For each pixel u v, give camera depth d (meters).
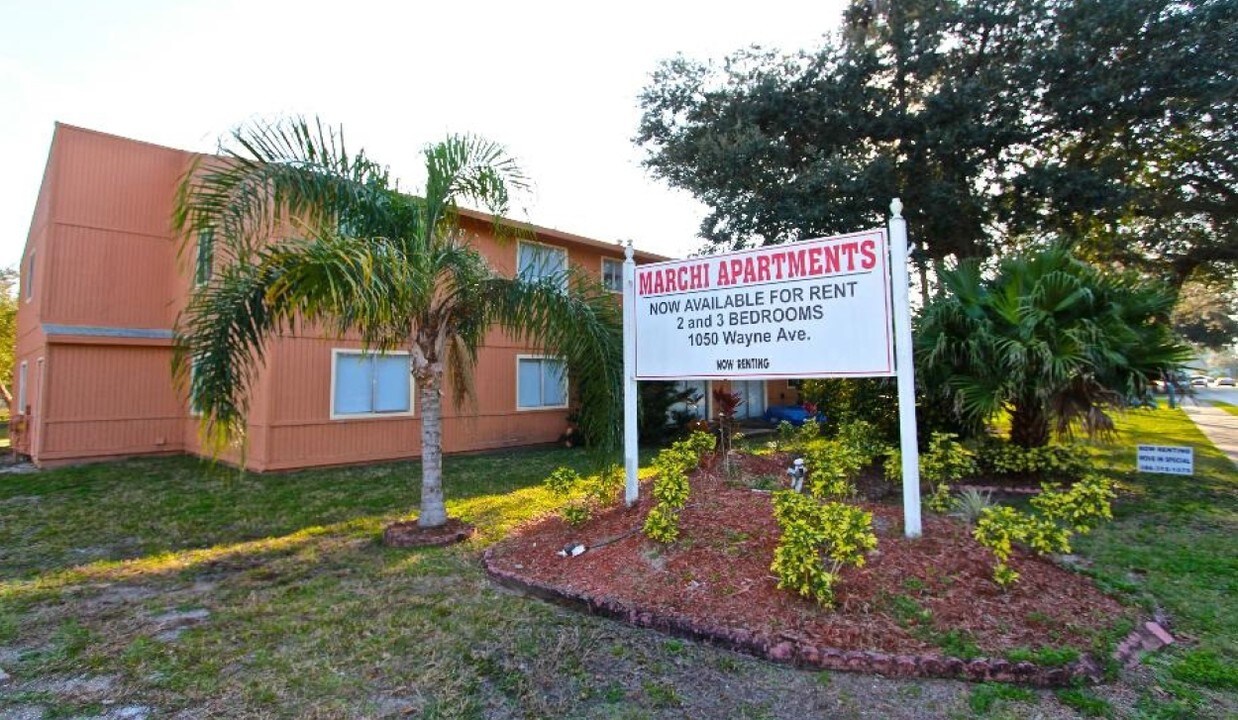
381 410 11.40
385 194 5.68
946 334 7.41
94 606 4.27
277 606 4.23
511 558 5.07
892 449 6.80
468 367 8.33
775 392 22.48
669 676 3.20
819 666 3.22
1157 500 7.00
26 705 2.97
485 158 6.20
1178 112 11.60
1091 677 3.01
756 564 4.23
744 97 13.59
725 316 5.59
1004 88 11.84
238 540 6.03
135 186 13.05
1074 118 11.80
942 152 12.16
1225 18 10.61
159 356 12.89
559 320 5.92
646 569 4.40
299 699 3.02
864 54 12.62
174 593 4.53
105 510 7.39
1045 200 12.12
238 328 4.82
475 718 2.84
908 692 2.97
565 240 14.18
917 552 4.23
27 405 13.91
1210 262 15.09
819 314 5.10
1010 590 3.78
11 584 4.75
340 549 5.66
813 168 12.16
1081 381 6.79
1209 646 3.40
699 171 13.76
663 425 13.85
